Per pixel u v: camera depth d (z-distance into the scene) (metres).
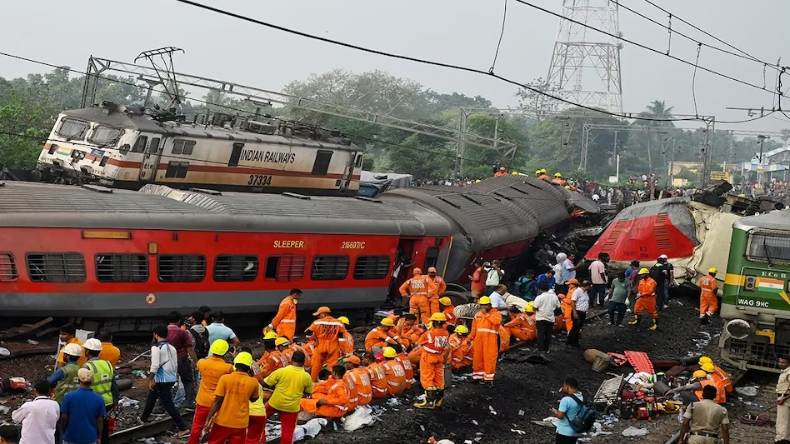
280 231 23.27
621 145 143.25
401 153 76.94
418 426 16.53
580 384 21.53
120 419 15.08
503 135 83.81
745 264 20.84
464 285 31.30
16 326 19.67
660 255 32.25
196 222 21.41
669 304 31.44
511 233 32.66
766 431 18.03
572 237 38.41
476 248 29.72
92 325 20.23
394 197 31.69
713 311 29.31
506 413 18.47
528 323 24.22
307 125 37.22
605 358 23.06
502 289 24.88
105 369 13.09
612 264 33.00
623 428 17.97
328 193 37.84
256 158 33.84
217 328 16.67
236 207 22.91
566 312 25.05
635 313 27.91
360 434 15.70
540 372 21.77
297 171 35.88
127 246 20.23
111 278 20.08
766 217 21.11
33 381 17.16
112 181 29.48
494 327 19.92
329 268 24.73
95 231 19.75
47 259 19.27
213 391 13.23
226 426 12.37
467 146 82.00
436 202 30.56
